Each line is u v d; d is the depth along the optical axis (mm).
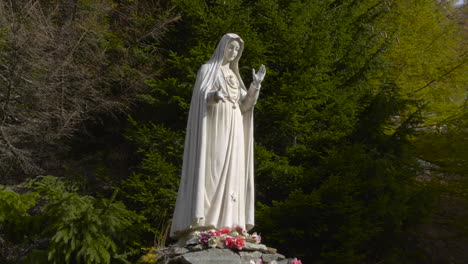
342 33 14555
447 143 14445
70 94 14062
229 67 8289
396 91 14773
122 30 15586
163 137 12297
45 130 13453
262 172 12336
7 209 9406
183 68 12906
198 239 6863
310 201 10953
